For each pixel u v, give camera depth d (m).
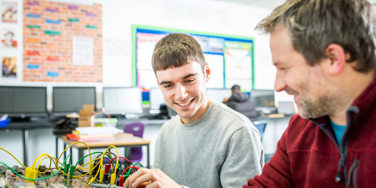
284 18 0.62
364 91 0.59
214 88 5.75
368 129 0.62
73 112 4.84
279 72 0.65
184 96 1.04
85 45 5.12
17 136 4.52
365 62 0.58
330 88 0.60
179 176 1.19
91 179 0.95
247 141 1.01
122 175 0.91
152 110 5.31
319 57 0.58
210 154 1.09
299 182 0.80
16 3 4.71
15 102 4.52
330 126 0.69
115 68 5.33
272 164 0.89
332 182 0.70
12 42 4.69
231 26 6.30
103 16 5.25
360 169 0.62
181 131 1.20
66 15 5.00
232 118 1.08
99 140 2.69
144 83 5.53
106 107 5.04
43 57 4.87
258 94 6.22
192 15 5.93
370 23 0.59
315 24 0.58
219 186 1.08
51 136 4.69
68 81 5.02
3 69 4.63
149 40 5.59
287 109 6.53
